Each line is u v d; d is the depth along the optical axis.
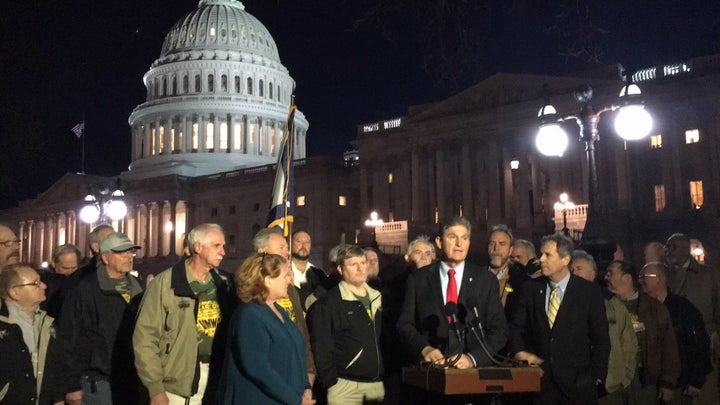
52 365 8.09
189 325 7.68
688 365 9.62
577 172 58.28
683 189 54.81
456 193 66.19
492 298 7.78
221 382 6.12
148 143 104.38
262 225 83.94
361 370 8.57
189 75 104.12
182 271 7.80
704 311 10.66
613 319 8.71
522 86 62.16
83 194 97.12
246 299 6.33
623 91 12.66
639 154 57.03
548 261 8.10
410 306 8.00
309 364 8.34
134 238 94.00
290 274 6.56
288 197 10.95
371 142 72.25
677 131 55.16
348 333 8.60
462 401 7.73
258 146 103.12
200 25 107.44
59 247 11.77
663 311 9.34
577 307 7.97
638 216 55.47
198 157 99.44
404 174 69.44
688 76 54.00
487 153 64.00
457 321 7.34
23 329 7.94
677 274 10.88
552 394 7.89
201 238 7.86
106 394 8.62
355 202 82.31
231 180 87.00
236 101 102.44
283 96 109.81
